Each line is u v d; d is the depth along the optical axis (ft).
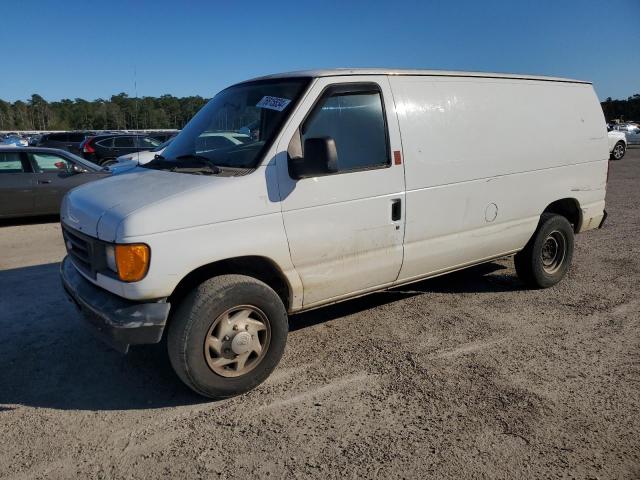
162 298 10.56
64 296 17.93
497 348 13.94
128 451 9.73
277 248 11.68
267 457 9.53
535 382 12.12
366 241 13.19
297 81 12.65
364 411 10.96
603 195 19.79
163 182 11.70
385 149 13.32
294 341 14.47
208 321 10.83
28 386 12.10
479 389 11.81
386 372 12.64
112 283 10.53
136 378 12.47
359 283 13.48
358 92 12.94
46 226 31.65
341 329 15.26
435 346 14.08
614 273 20.51
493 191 15.83
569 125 18.07
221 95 14.85
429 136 14.15
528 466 9.24
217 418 10.80
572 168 18.26
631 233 27.48
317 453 9.63
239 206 11.07
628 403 11.23
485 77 15.75
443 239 14.90
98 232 10.64
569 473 9.07
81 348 13.99
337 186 12.41
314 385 12.07
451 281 19.67
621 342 14.29
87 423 10.64
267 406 11.21
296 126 11.92
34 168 32.07
